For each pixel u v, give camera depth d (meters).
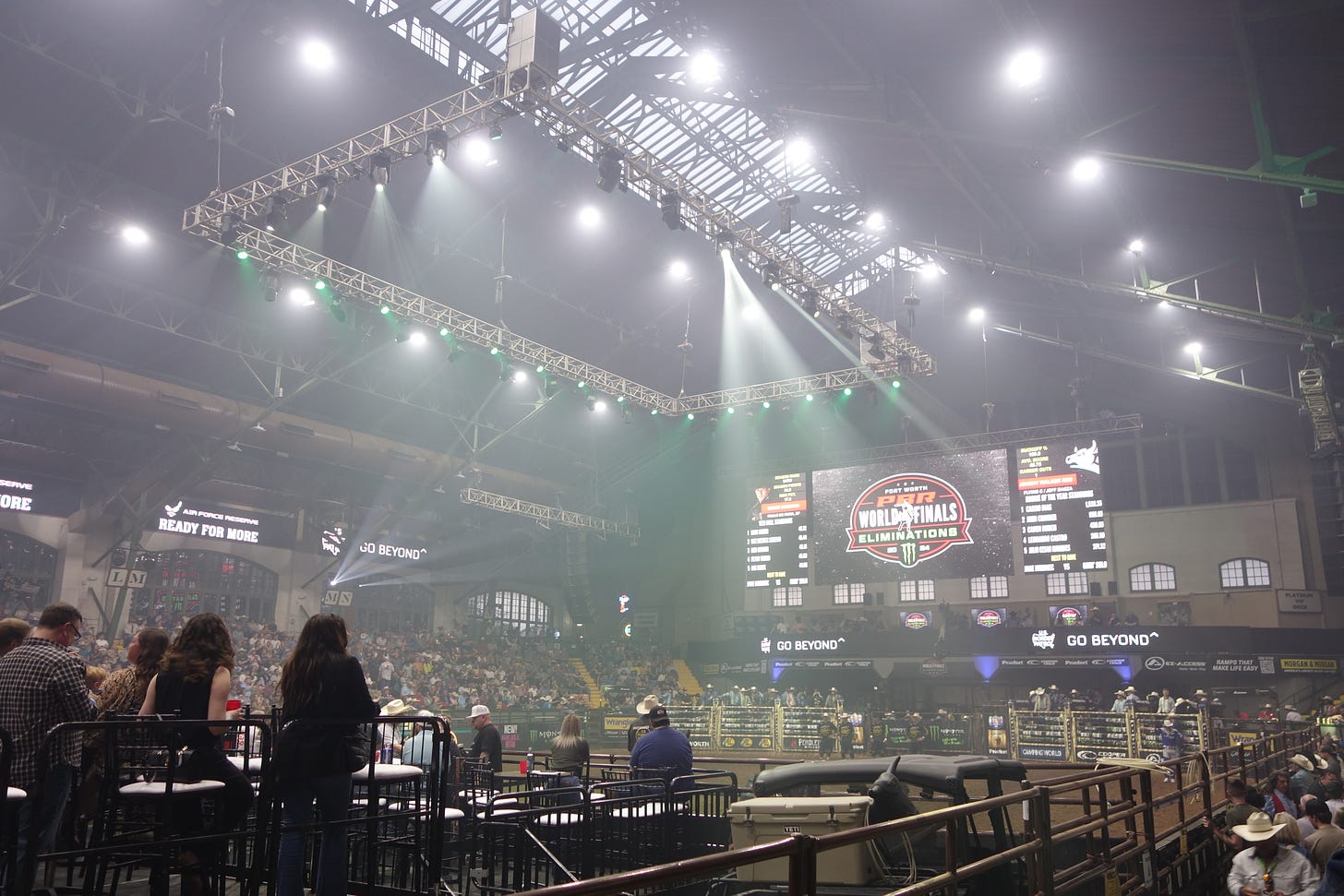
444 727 6.24
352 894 6.42
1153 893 8.54
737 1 20.30
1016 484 36.69
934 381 42.22
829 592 42.62
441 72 25.53
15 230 23.77
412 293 26.02
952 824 5.04
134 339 28.47
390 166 20.23
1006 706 29.81
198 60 21.27
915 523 37.84
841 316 28.67
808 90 22.17
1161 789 19.77
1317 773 14.80
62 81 21.22
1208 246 23.97
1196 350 32.06
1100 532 34.94
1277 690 32.66
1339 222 20.44
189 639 5.91
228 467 32.00
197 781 5.58
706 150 30.81
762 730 32.16
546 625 46.09
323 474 34.97
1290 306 26.14
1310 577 35.16
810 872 3.66
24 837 5.16
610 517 44.19
